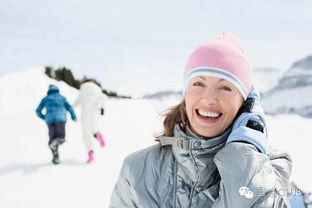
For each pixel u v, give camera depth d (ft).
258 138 5.47
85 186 22.47
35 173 25.52
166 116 6.40
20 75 74.54
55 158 27.96
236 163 5.31
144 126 42.14
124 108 51.08
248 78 5.89
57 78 77.56
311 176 21.95
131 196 6.26
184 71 6.15
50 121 28.37
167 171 6.08
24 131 41.81
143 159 6.33
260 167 5.25
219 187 5.71
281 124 44.45
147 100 59.21
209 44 5.84
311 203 5.39
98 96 29.94
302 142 35.29
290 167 5.95
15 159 29.81
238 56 5.81
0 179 24.30
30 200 20.20
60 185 22.74
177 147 5.90
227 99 5.63
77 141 36.27
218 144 5.73
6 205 19.61
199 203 5.74
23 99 68.54
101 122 43.29
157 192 5.99
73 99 68.44
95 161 28.58
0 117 51.98
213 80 5.66
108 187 22.27
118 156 30.27
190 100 5.76
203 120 5.67
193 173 5.82
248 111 5.83
